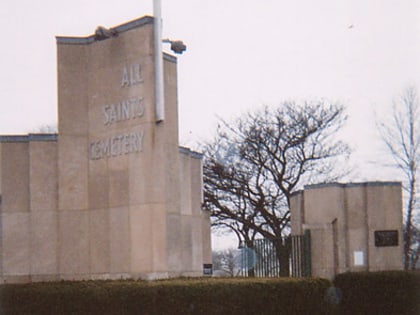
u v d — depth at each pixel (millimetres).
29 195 20188
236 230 45812
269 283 18719
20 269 19984
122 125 19344
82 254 19672
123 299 16141
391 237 24062
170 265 19000
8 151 20422
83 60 20188
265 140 44625
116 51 19641
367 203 24156
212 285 17203
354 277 22625
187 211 22547
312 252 23969
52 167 20266
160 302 16359
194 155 25000
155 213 18562
